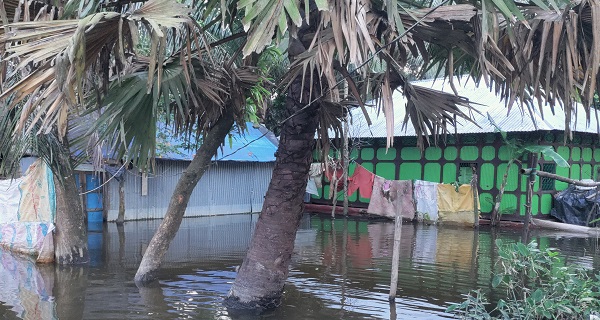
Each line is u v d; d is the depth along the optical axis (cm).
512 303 589
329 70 444
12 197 980
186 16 470
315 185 1981
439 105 619
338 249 1084
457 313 620
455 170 1672
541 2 423
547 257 578
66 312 604
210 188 1758
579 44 480
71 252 869
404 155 1812
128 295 679
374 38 480
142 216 1559
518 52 501
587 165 1630
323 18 442
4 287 716
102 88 523
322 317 595
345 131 1725
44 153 820
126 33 468
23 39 416
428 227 1517
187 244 1138
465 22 493
